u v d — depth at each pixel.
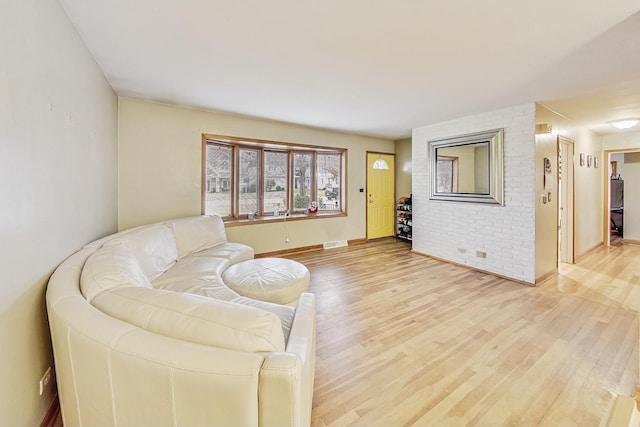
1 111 1.03
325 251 5.22
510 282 3.55
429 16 1.74
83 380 0.95
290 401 0.79
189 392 0.80
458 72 2.58
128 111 3.35
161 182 3.62
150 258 2.35
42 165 1.36
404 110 3.82
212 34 1.97
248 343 0.86
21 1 1.18
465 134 4.14
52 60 1.49
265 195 4.95
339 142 5.53
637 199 5.71
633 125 4.27
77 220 1.85
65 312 1.03
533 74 2.61
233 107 3.74
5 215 1.06
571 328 2.40
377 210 6.24
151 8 1.67
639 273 3.87
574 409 1.54
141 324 0.96
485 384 1.74
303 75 2.66
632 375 1.81
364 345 2.16
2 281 1.04
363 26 1.86
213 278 2.37
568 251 4.40
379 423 1.45
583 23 1.81
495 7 1.65
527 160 3.46
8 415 1.08
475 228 4.05
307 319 1.35
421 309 2.77
